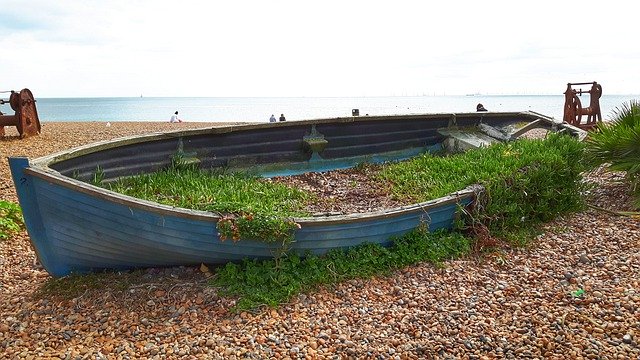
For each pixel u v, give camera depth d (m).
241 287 4.95
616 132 7.44
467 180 6.63
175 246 4.96
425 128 10.42
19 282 5.51
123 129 21.22
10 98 14.42
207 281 5.07
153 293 4.90
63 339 4.27
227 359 3.99
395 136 10.01
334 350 4.14
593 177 8.73
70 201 4.69
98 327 4.43
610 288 5.02
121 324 4.47
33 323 4.53
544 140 8.23
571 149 7.58
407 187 7.78
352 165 9.39
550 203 6.93
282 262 5.17
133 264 5.27
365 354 4.07
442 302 4.92
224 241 4.96
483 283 5.30
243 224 4.86
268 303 4.75
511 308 4.77
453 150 10.26
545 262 5.72
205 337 4.27
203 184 7.01
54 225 4.81
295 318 4.61
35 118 15.36
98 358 3.97
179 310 4.65
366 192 7.92
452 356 4.03
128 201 4.67
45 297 4.97
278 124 8.55
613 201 7.47
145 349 4.10
